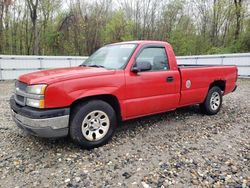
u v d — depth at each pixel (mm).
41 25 27328
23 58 13219
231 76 6168
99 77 3697
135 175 3062
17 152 3695
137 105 4188
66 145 3938
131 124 5043
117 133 4508
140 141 4137
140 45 4332
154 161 3428
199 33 30375
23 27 28016
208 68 5457
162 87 4520
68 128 3543
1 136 4328
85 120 3668
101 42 29625
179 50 30328
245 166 3311
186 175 3070
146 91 4273
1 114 5777
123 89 3965
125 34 29625
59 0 27344
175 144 4031
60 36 28359
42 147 3861
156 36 30531
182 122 5234
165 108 4715
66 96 3387
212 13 28938
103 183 2891
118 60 4266
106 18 29781
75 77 3492
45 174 3090
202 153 3703
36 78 3473
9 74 12992
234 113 6102
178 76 4797
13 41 27688
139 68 4039
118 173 3107
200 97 5398
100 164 3332
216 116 5777
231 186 2842
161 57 4625
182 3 29953
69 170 3176
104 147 3873
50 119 3291
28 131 3469
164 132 4598
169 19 30500
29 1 23172
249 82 13180
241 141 4219
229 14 27297
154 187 2812
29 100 3422
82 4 28625
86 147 3738
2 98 7945
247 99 8055
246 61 14586
